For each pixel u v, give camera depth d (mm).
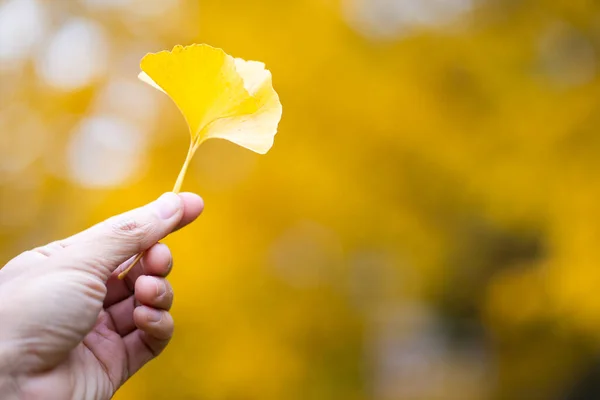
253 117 1016
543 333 3674
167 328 1247
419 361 5812
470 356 5566
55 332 1053
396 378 5484
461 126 2697
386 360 5770
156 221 1155
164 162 2721
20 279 1078
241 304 2727
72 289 1063
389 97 2688
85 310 1077
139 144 2740
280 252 3105
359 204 2889
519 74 2631
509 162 2533
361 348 3330
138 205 2639
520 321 3281
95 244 1105
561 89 2551
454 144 2668
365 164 2852
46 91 2748
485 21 2740
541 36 2641
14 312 1033
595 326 2566
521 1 2680
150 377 2605
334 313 3117
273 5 2693
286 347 2879
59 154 2791
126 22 2742
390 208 2941
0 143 2777
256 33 2684
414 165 2854
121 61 2793
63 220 2852
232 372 2635
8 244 2854
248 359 2682
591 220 2393
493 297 3449
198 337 2654
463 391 4895
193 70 959
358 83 2684
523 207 2611
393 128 2727
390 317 3828
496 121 2596
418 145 2732
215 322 2654
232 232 2732
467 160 2654
